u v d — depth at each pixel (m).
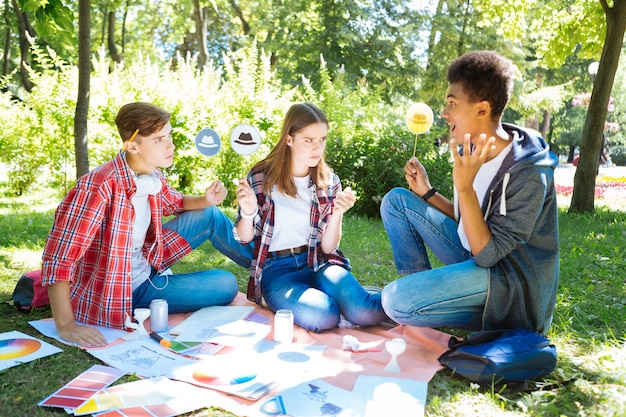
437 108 23.78
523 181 2.55
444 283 2.66
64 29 4.59
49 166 8.57
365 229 6.41
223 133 8.45
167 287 3.19
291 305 3.06
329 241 3.27
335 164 7.71
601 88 8.26
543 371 2.44
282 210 3.22
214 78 9.16
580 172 8.49
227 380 2.38
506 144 2.70
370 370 2.54
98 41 23.56
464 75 2.64
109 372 2.43
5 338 2.75
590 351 2.83
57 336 2.79
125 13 20.92
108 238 2.89
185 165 8.52
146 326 3.05
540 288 2.63
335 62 21.06
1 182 9.59
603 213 8.34
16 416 2.08
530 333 2.55
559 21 11.23
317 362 2.62
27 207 7.34
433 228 3.13
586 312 3.45
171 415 2.09
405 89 22.12
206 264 4.51
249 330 2.96
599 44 10.98
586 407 2.22
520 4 11.30
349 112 9.05
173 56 26.83
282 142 3.16
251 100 8.77
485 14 11.71
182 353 2.68
